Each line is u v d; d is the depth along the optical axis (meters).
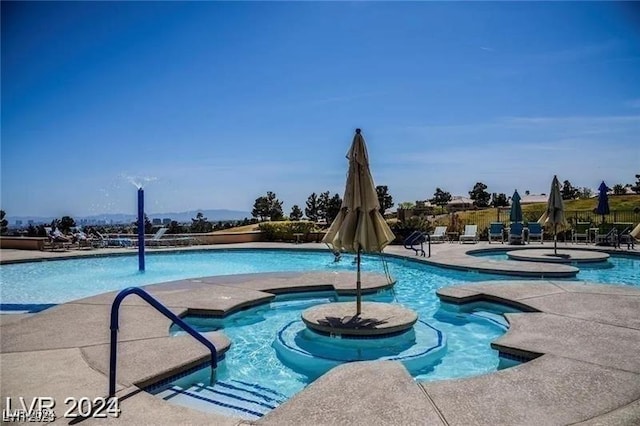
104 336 6.56
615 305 8.12
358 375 4.89
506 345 5.95
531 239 22.17
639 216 28.73
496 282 10.61
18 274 15.20
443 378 5.83
